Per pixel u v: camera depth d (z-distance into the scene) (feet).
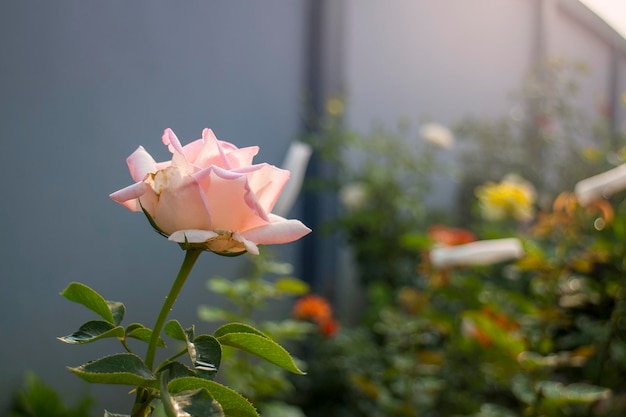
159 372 1.89
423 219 14.38
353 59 14.02
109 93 8.54
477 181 17.29
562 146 17.60
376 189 13.46
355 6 13.99
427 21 16.51
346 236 13.76
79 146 8.12
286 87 12.57
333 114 12.91
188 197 1.99
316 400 10.32
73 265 8.06
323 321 10.28
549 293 6.99
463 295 8.30
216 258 10.32
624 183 6.87
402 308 9.87
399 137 14.53
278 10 12.23
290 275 13.10
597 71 23.76
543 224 7.47
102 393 8.50
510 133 17.94
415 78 16.19
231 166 2.14
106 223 8.52
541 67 18.13
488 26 19.03
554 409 6.12
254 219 2.11
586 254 7.40
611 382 7.39
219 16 10.60
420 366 8.55
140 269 9.06
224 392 1.88
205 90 10.34
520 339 6.92
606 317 7.61
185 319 9.67
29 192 7.48
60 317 7.93
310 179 13.51
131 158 2.18
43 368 7.70
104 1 8.41
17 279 7.38
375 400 9.70
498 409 7.72
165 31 9.46
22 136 7.39
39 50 7.55
